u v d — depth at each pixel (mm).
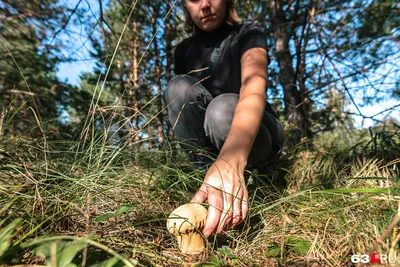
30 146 660
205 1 949
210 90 1001
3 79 1542
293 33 2332
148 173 768
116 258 313
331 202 618
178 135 988
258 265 455
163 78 2100
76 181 553
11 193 506
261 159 922
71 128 1127
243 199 486
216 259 449
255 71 724
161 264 439
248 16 2506
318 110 2236
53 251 311
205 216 478
